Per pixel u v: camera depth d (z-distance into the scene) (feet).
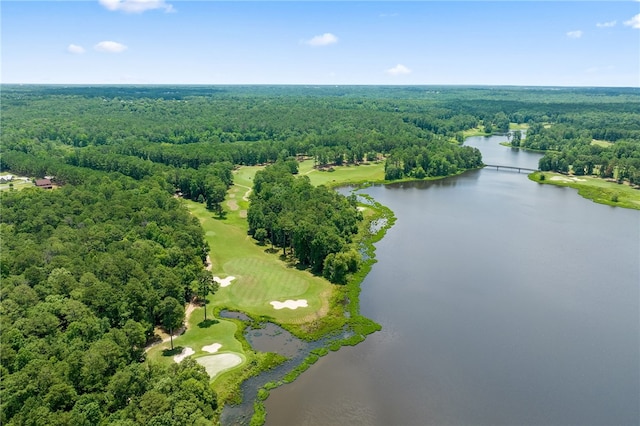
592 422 231.71
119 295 283.18
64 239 370.32
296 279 385.91
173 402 209.15
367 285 378.12
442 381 261.24
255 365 274.36
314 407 241.35
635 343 297.74
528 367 273.75
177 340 297.12
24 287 275.18
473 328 314.96
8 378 203.00
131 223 424.46
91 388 216.54
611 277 394.52
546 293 365.40
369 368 272.92
